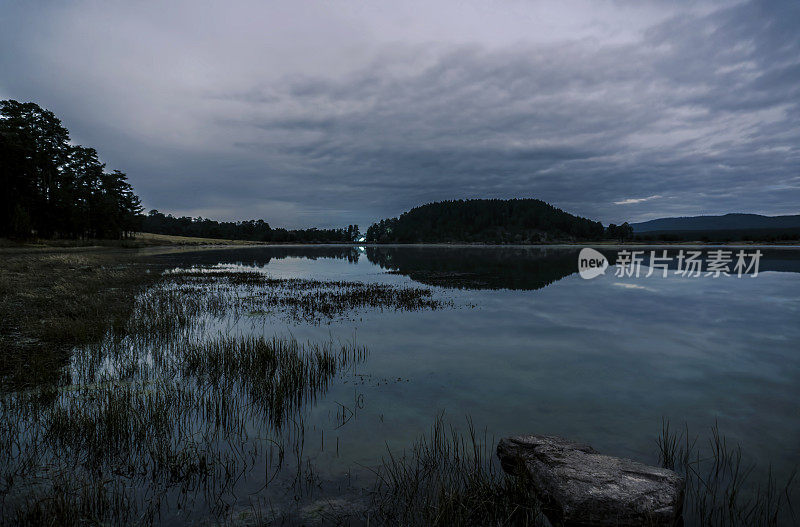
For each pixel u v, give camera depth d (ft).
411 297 62.28
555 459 15.28
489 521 12.99
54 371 25.63
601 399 23.39
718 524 12.94
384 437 18.40
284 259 185.16
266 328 41.06
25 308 42.75
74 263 94.89
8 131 179.73
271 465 15.81
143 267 113.39
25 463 15.30
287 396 22.88
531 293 67.62
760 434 19.20
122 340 34.14
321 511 13.07
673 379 26.81
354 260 178.09
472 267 129.80
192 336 36.73
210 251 253.03
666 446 17.10
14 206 178.91
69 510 12.50
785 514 13.38
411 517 12.80
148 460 15.89
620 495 13.08
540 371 28.19
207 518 12.67
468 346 34.65
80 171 243.40
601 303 57.11
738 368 29.17
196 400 21.97
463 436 18.66
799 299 60.59
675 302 58.13
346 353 32.14
